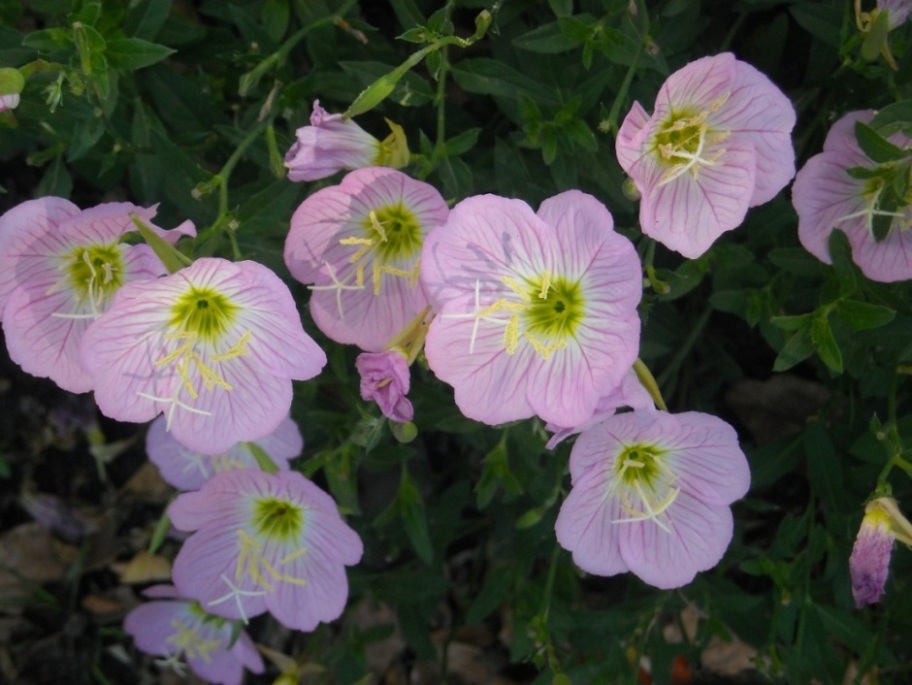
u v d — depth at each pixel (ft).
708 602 1.15
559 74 1.04
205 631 1.25
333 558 1.02
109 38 0.98
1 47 1.03
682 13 1.07
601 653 1.26
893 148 0.89
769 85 0.85
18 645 1.41
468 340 0.84
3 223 0.86
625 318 0.81
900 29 1.01
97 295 0.92
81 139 0.99
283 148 1.04
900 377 1.12
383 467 1.13
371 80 1.01
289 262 0.93
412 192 0.89
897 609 1.13
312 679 1.40
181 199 1.03
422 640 1.24
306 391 1.13
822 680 1.15
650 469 0.93
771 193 0.88
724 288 1.10
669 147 0.87
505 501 1.15
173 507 0.99
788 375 1.33
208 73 1.19
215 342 0.87
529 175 1.11
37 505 1.41
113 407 0.88
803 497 1.35
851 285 0.97
